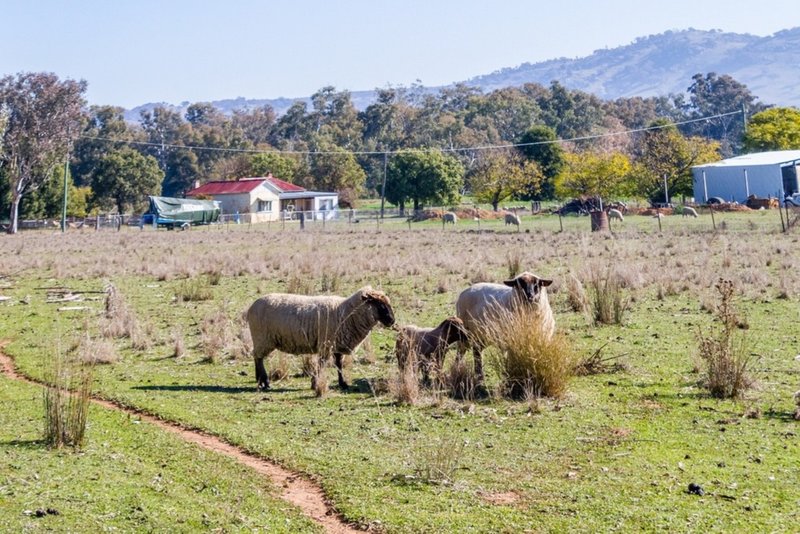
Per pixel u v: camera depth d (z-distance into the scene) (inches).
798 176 3393.2
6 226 3499.0
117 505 316.2
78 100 3452.3
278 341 520.4
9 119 3307.1
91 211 4505.4
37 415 460.8
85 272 1354.6
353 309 510.0
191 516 307.3
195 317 845.2
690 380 500.1
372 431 415.2
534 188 3907.5
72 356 647.8
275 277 1186.0
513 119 6825.8
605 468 350.0
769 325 665.6
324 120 7022.6
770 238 1510.8
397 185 3875.5
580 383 504.1
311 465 363.6
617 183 3432.6
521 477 342.6
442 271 1166.3
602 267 1067.3
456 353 567.5
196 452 386.0
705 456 361.4
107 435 418.6
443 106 7770.7
